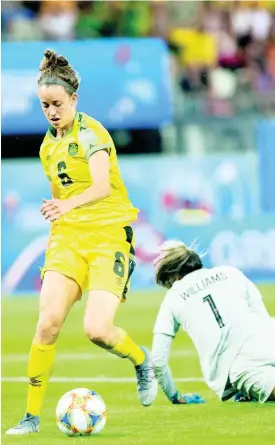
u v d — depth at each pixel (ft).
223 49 221.87
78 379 94.58
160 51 197.57
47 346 64.69
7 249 175.01
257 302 72.49
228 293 71.51
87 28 219.61
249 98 214.28
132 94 197.16
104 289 65.00
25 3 217.77
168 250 73.41
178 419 68.13
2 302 163.94
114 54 196.54
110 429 65.41
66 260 65.82
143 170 181.27
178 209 181.16
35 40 216.33
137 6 222.07
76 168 66.90
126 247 67.41
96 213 66.69
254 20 226.38
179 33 221.66
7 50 192.75
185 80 213.05
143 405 71.41
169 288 73.67
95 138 65.87
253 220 178.40
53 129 68.13
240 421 66.13
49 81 65.05
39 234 176.55
